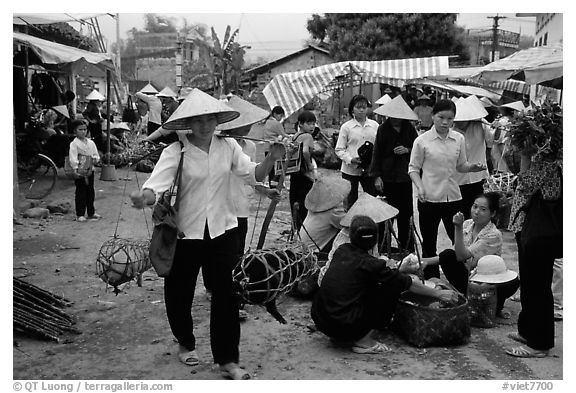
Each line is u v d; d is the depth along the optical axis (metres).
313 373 3.99
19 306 4.68
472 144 7.02
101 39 18.53
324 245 5.52
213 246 3.86
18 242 7.36
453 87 17.41
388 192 6.21
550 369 4.06
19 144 11.97
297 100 11.37
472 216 5.23
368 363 4.15
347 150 7.41
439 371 4.02
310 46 28.39
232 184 4.83
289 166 6.89
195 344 4.42
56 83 16.12
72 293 5.53
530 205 4.14
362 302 4.28
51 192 10.69
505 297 4.97
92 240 7.55
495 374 3.98
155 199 3.72
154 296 5.49
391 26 22.81
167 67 35.62
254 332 4.71
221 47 24.72
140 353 4.31
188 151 3.81
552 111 4.13
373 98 24.38
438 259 5.03
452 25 23.14
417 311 4.40
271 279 3.93
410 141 6.16
